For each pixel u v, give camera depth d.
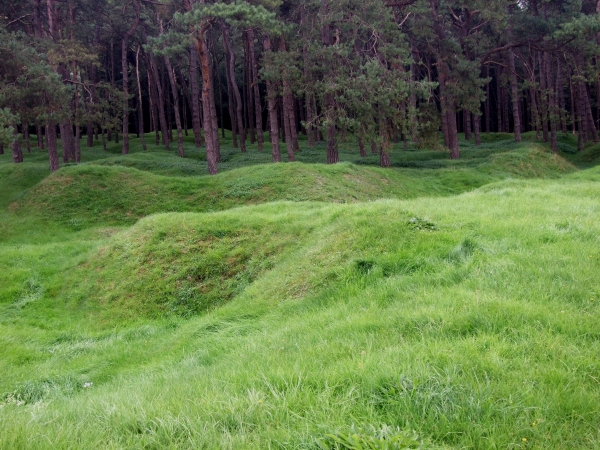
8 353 8.12
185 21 20.58
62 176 20.81
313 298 7.02
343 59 23.05
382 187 21.27
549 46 29.38
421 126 23.75
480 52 33.75
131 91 46.69
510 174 25.62
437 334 4.22
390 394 3.19
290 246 10.48
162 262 11.18
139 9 33.50
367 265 7.30
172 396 3.79
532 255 6.18
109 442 2.95
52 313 10.80
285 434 2.79
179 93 54.62
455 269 6.22
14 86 19.39
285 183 19.77
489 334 4.06
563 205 9.70
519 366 3.46
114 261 11.91
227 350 5.89
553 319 4.23
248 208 14.20
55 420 3.47
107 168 21.45
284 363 4.12
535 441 2.65
